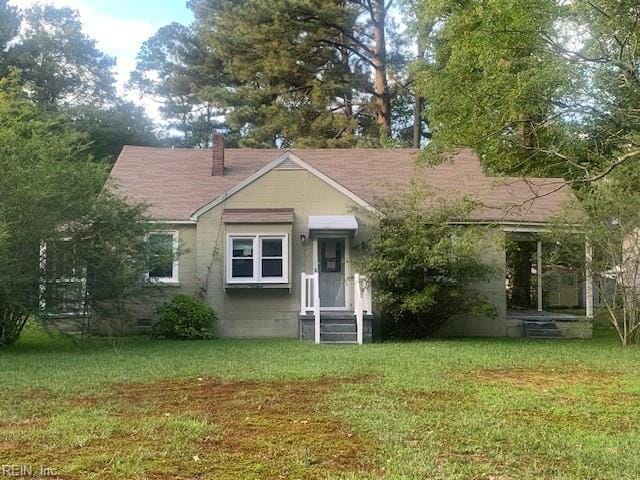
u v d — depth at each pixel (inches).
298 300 733.9
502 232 655.8
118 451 239.0
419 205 736.3
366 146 1321.4
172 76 1815.9
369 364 467.8
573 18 514.6
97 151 1523.1
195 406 320.5
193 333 679.7
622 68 513.7
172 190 813.2
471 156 930.7
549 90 531.2
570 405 329.4
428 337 725.3
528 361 495.2
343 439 259.3
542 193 844.0
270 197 741.3
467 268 678.5
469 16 617.9
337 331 678.5
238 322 729.6
